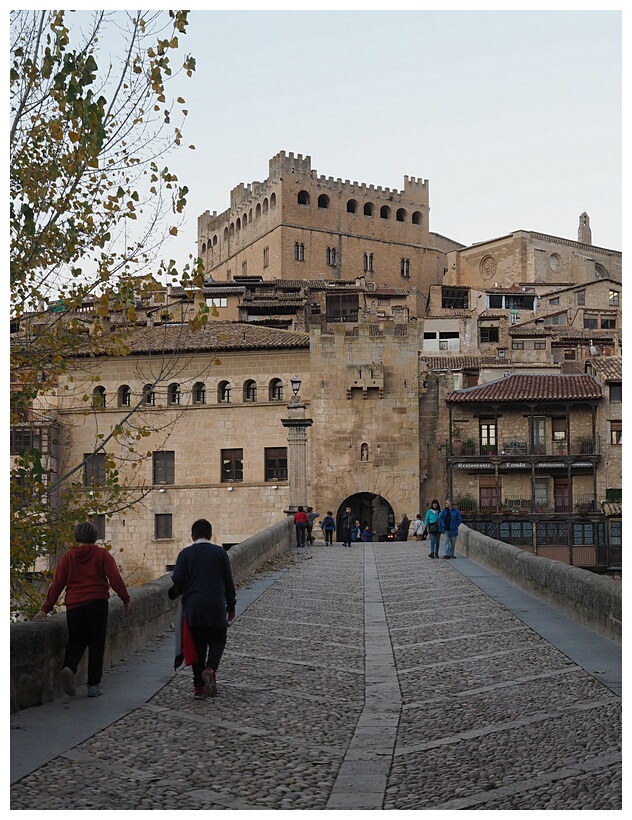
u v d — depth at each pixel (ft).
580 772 29.76
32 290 64.08
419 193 542.98
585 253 497.87
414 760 32.65
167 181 64.54
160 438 214.69
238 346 215.31
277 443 212.64
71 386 212.84
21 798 28.14
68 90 60.64
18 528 62.13
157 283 66.03
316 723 37.91
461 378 257.14
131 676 46.39
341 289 353.51
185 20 62.34
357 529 217.97
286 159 494.59
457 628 61.11
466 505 223.92
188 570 42.70
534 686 43.09
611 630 53.36
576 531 222.48
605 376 226.17
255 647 55.06
